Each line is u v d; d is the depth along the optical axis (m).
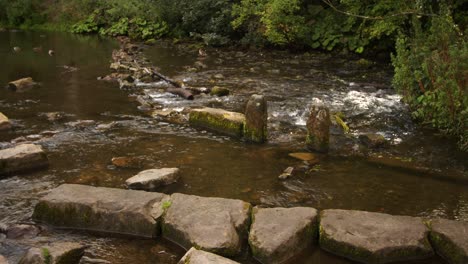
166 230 4.27
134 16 22.25
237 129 7.15
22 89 10.27
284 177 5.61
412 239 4.00
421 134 7.31
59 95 9.72
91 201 4.48
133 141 6.89
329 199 5.13
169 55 15.41
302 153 6.48
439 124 7.19
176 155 6.36
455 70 6.48
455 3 11.52
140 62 13.82
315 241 4.24
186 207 4.45
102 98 9.48
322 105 6.59
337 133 7.36
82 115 8.23
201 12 18.31
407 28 12.93
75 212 4.44
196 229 4.11
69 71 12.43
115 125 7.64
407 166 6.08
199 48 16.84
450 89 6.57
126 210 4.37
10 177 5.55
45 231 4.38
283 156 6.38
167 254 4.02
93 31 23.67
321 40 15.32
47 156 6.23
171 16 20.09
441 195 5.25
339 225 4.20
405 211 4.86
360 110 8.59
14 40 19.89
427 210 4.89
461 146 6.64
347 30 14.86
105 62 13.96
